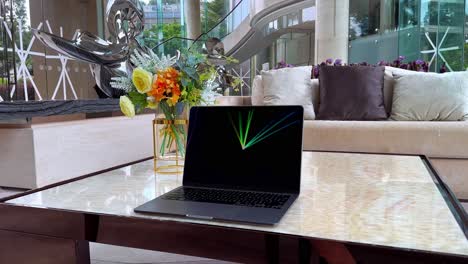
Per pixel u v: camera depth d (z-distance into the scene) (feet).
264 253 2.51
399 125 7.93
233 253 2.60
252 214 2.81
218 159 3.89
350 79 9.97
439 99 8.91
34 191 3.71
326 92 10.10
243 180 3.70
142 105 4.62
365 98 9.72
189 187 3.76
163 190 3.73
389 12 24.73
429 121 8.50
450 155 7.47
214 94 4.88
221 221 2.71
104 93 8.52
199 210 2.92
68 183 4.07
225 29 34.96
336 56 23.02
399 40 22.99
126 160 7.75
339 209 2.99
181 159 4.64
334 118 9.86
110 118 7.58
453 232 2.47
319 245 2.38
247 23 34.63
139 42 9.12
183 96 4.48
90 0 21.13
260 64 38.22
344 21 22.90
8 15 14.03
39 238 3.17
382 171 4.50
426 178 4.09
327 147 8.32
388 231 2.50
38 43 14.71
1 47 13.46
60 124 6.46
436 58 19.85
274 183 3.59
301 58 37.83
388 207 3.04
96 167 7.00
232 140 3.92
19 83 13.89
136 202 3.28
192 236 2.70
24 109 5.62
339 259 2.34
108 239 2.95
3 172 6.15
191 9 33.01
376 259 2.26
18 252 3.26
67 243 3.07
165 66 4.60
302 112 3.76
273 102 10.36
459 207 3.02
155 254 5.00
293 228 2.57
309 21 32.01
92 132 6.91
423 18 20.47
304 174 4.34
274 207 2.99
